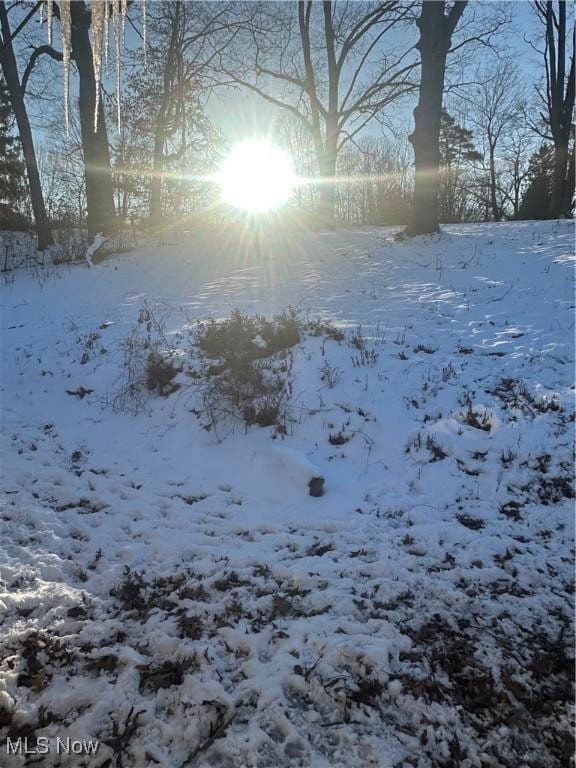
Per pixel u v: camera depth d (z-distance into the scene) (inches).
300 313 346.6
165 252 642.8
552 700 101.3
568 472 179.6
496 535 155.8
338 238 652.7
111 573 140.0
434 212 595.5
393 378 247.1
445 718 97.3
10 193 977.5
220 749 91.7
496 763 90.2
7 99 959.0
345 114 897.5
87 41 633.6
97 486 189.3
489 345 279.0
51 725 96.1
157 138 764.6
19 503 175.3
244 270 523.5
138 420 239.3
